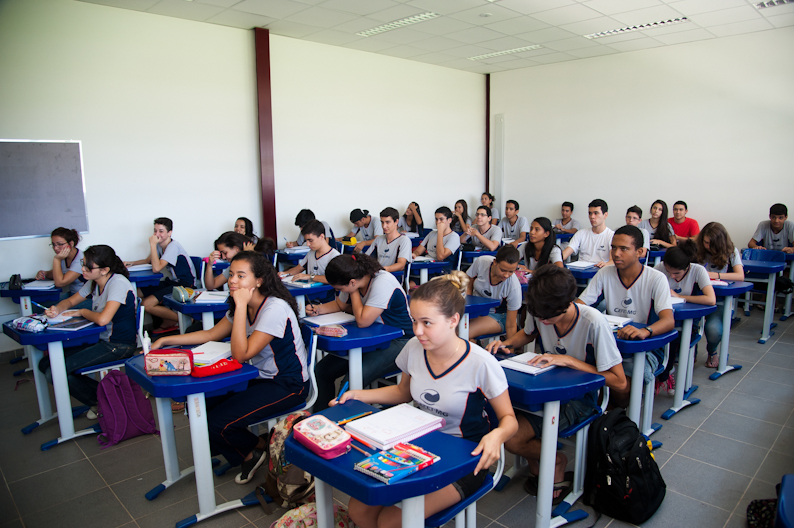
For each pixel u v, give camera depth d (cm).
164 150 532
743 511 213
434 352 163
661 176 712
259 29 573
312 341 235
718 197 666
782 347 436
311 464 136
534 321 236
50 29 455
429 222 821
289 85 623
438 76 805
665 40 656
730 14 551
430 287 154
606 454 203
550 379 187
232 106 576
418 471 127
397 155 759
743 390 345
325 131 665
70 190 479
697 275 320
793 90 598
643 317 278
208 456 213
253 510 222
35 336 273
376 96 721
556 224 774
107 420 287
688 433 284
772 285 443
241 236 414
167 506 227
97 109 487
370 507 155
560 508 211
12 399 360
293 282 387
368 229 696
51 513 224
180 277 475
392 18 548
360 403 168
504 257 318
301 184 647
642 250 271
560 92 798
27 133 452
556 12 539
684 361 304
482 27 591
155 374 206
